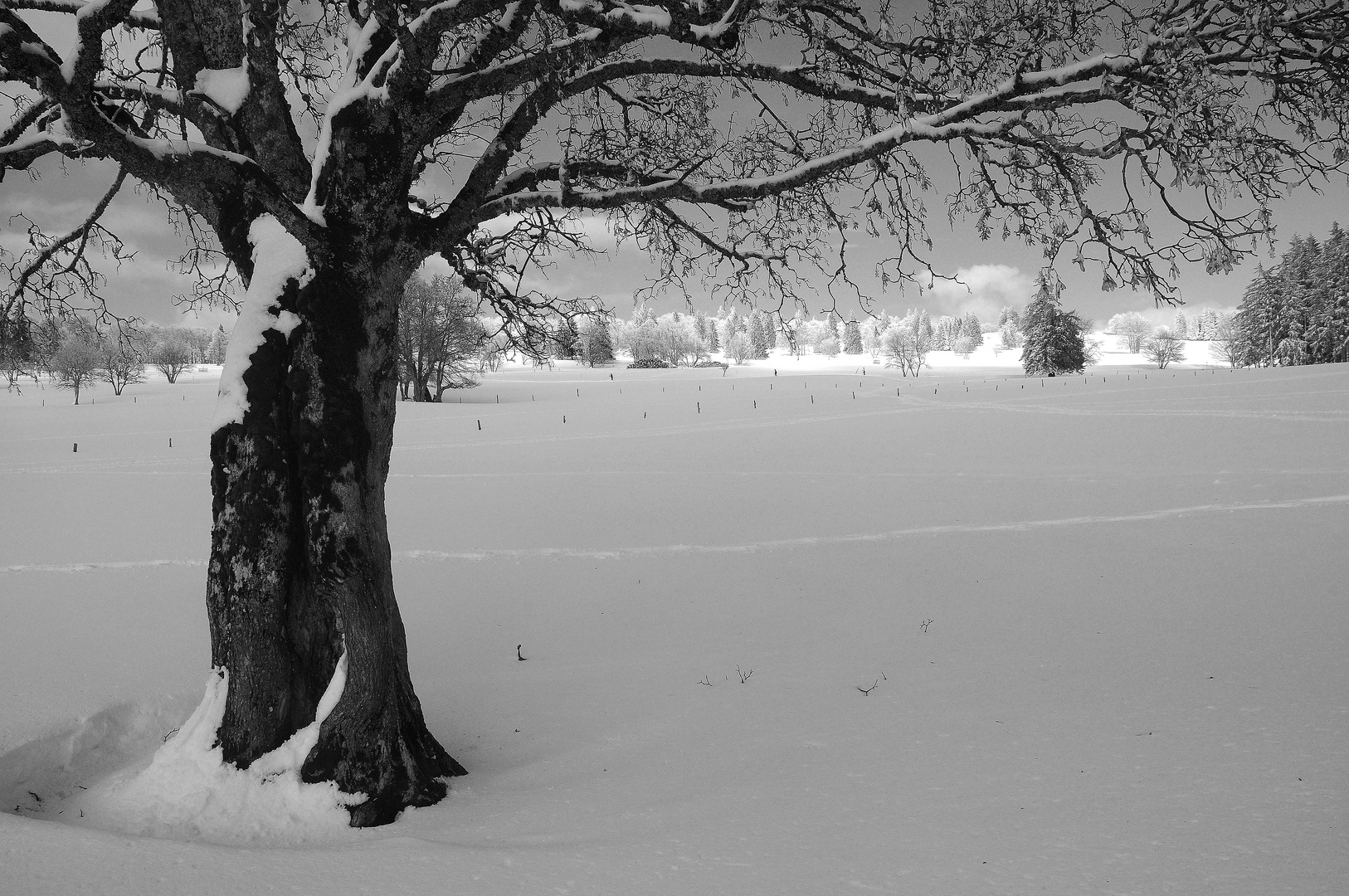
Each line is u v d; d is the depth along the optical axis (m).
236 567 6.23
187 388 95.19
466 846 4.56
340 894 3.69
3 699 8.68
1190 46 5.40
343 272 6.34
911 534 19.42
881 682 9.13
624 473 30.94
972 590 14.54
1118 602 12.88
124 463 36.56
